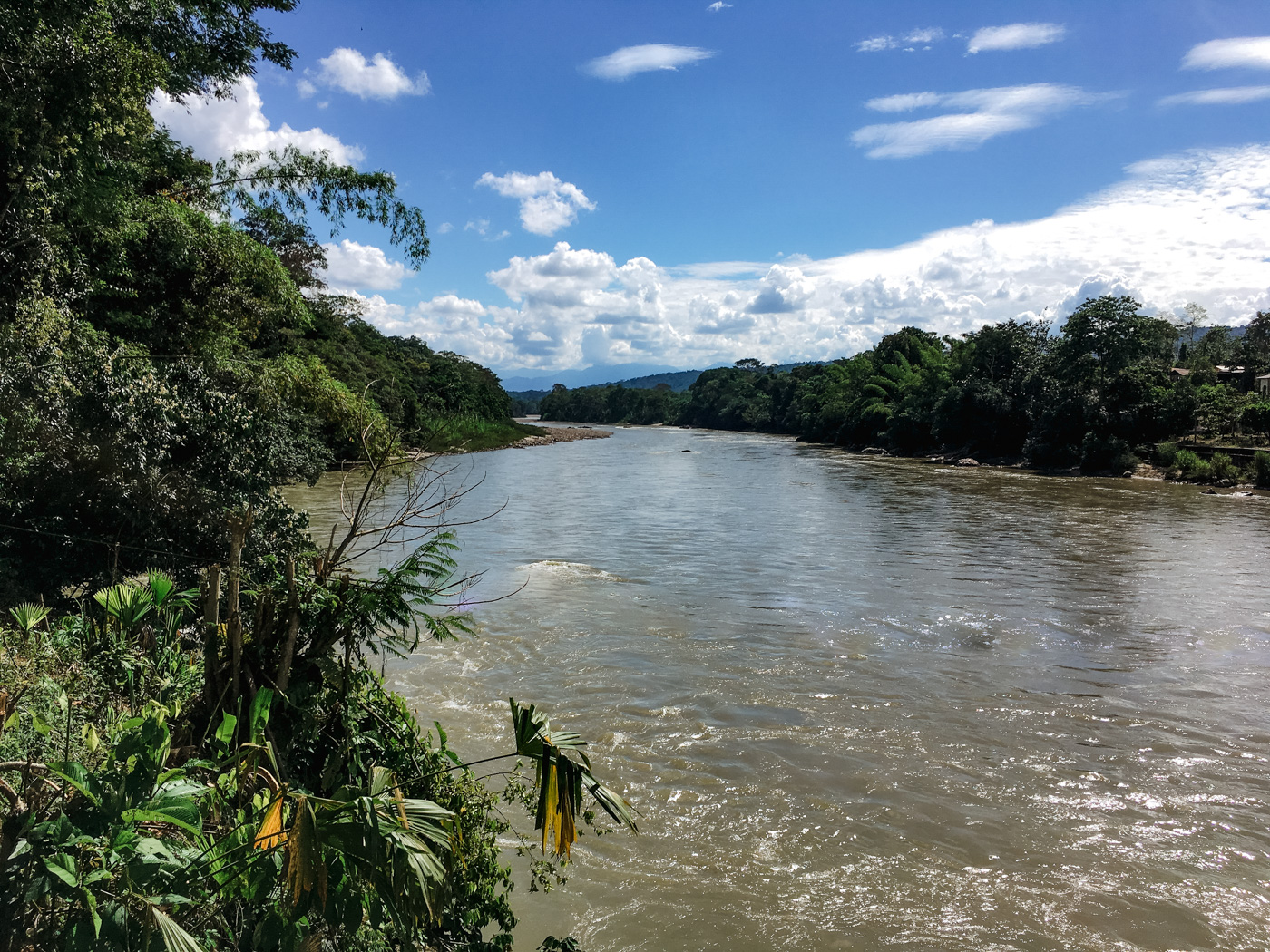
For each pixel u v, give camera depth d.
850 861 6.79
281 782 4.08
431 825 3.18
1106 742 9.34
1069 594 16.44
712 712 10.06
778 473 46.47
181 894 2.97
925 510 29.88
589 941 5.62
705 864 6.70
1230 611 15.07
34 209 8.91
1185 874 6.70
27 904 2.74
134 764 3.18
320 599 4.93
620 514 28.50
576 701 10.34
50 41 8.40
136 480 7.81
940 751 9.04
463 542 21.94
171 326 14.77
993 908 6.18
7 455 7.09
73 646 5.29
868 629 13.80
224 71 13.27
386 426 6.12
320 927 3.44
